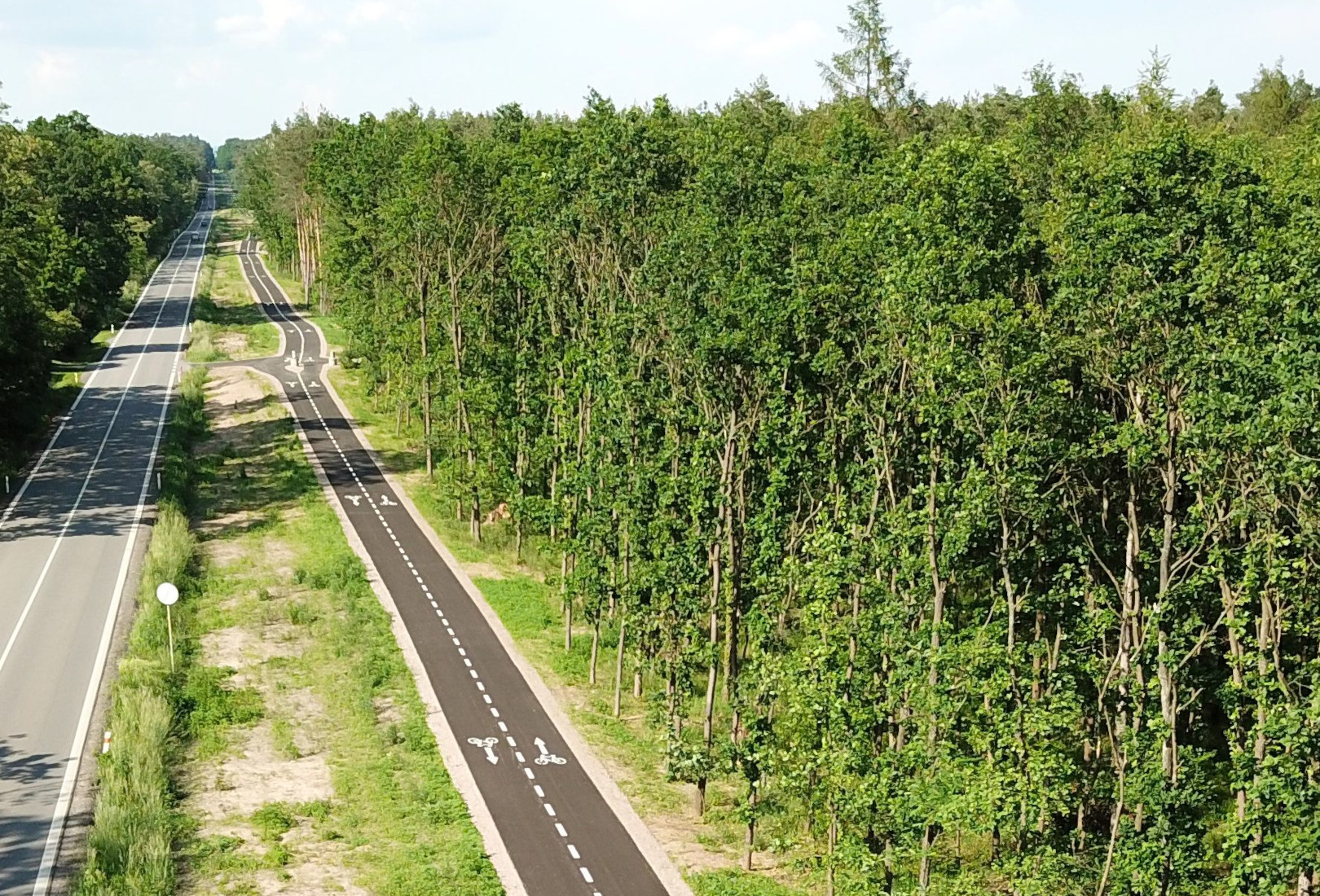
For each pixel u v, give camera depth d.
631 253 54.19
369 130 103.50
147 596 55.81
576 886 35.16
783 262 42.66
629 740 45.81
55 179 137.00
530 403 65.62
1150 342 30.47
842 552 38.12
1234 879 27.08
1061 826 38.38
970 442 34.81
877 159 53.56
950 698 32.25
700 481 43.28
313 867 35.34
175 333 137.00
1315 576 28.34
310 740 44.25
